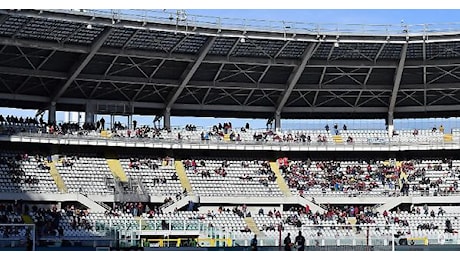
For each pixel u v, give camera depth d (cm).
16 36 6084
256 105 7906
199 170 7644
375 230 6950
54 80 6994
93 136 7200
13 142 7100
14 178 6756
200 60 6800
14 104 7338
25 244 5775
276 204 7425
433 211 7312
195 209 7206
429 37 6681
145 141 7388
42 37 6159
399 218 7262
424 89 7562
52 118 7206
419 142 7831
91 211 6725
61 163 7175
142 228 6225
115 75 7000
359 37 6731
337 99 7881
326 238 6212
